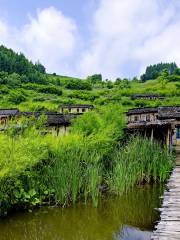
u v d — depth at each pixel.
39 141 14.72
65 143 15.28
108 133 18.89
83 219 12.78
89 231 11.68
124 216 13.18
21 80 142.75
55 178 14.36
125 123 22.91
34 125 15.97
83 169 15.36
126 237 11.09
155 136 29.62
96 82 163.25
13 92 112.31
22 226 12.05
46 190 14.33
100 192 15.91
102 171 16.86
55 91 129.00
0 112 50.66
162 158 18.97
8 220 12.63
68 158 14.62
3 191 12.64
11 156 12.88
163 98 104.00
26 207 13.85
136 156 18.00
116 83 152.25
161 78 143.50
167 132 28.55
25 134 15.25
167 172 19.08
